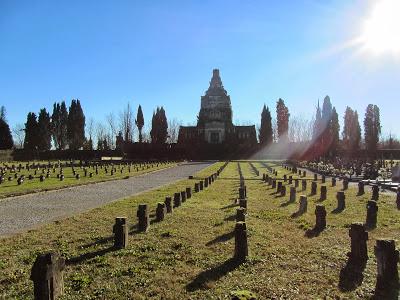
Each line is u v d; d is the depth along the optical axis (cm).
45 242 1261
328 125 9281
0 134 10375
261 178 4188
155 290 838
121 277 922
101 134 12825
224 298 789
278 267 978
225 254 1095
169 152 11769
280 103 12462
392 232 1352
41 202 2308
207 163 8981
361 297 790
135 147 11681
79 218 1686
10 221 1672
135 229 1437
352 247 994
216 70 14150
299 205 1972
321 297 790
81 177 4394
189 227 1463
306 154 9925
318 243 1205
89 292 830
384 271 827
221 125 13288
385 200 2175
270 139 12312
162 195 2616
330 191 2794
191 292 827
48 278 759
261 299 781
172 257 1074
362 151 8750
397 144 10825
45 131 11050
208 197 2455
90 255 1105
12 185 3375
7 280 914
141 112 12750
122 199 2380
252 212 1817
